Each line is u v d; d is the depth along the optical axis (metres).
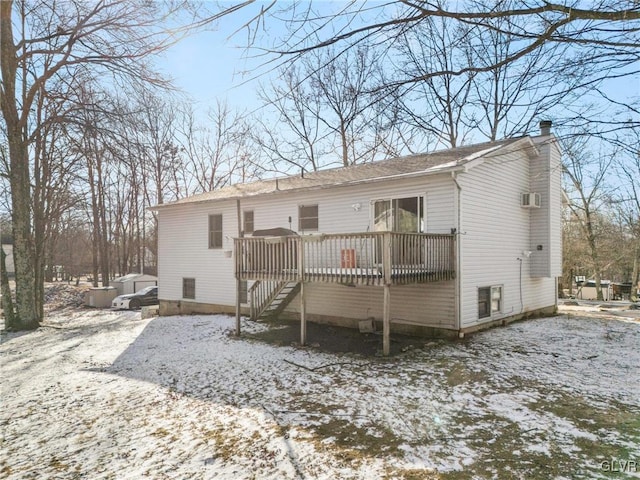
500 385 6.59
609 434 4.78
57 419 5.78
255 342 10.47
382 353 8.84
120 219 33.03
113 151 12.50
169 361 8.88
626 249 26.45
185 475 4.14
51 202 19.12
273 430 5.16
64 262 38.53
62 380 7.74
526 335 10.38
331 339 10.55
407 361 8.16
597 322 12.35
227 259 15.25
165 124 29.16
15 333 13.52
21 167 14.18
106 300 22.97
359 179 11.55
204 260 16.05
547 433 4.83
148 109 12.68
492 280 11.30
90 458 4.59
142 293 22.00
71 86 12.98
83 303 24.19
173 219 17.22
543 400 5.91
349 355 8.81
